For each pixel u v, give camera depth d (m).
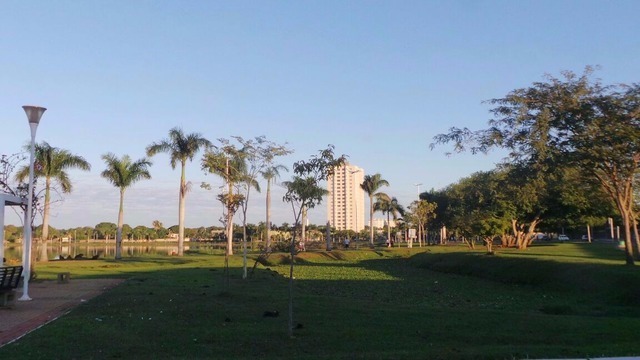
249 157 27.94
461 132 29.12
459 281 35.66
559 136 28.11
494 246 73.12
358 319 15.53
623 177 29.62
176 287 24.20
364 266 50.75
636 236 31.77
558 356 10.50
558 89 27.39
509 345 12.23
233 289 23.28
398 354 10.71
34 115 21.09
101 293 21.72
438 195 93.44
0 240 23.08
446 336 13.26
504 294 28.05
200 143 56.88
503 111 28.17
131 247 115.06
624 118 26.44
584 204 50.12
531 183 31.45
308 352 11.34
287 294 21.62
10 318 15.64
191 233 164.25
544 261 35.97
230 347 11.73
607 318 17.33
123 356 10.76
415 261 54.25
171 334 13.02
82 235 150.38
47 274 34.19
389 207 97.75
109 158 54.59
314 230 132.00
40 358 10.46
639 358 10.04
